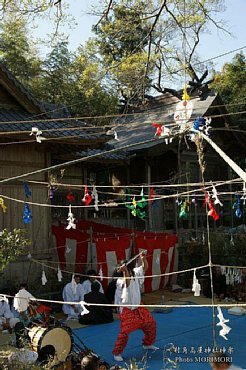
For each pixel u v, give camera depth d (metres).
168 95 20.86
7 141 11.89
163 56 17.52
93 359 5.93
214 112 18.17
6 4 11.04
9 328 9.38
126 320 7.56
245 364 7.07
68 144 12.59
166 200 17.95
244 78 25.80
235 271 13.00
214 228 18.69
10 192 12.07
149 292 13.67
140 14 13.30
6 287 11.48
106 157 16.23
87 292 11.02
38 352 6.73
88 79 24.28
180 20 14.27
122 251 12.64
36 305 7.75
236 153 20.12
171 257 14.32
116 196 18.86
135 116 21.73
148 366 7.13
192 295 13.34
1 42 24.59
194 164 18.89
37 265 12.28
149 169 17.64
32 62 25.66
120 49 21.59
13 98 12.55
